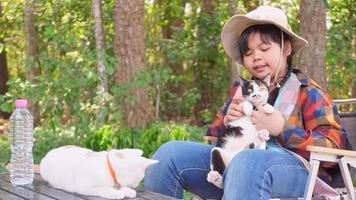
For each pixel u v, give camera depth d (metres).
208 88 10.48
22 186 3.01
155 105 10.16
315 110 3.08
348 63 8.32
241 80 3.24
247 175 2.82
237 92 3.12
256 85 3.07
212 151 3.08
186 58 9.84
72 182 2.84
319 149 2.81
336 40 8.11
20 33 10.90
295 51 3.33
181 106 10.55
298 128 3.02
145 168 2.76
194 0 9.99
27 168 3.06
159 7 10.15
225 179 2.95
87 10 8.54
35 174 3.34
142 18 7.33
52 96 6.70
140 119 7.14
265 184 2.83
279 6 8.80
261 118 3.04
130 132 6.60
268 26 3.21
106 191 2.72
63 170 2.88
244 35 3.25
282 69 3.25
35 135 7.05
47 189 2.93
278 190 2.92
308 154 3.01
